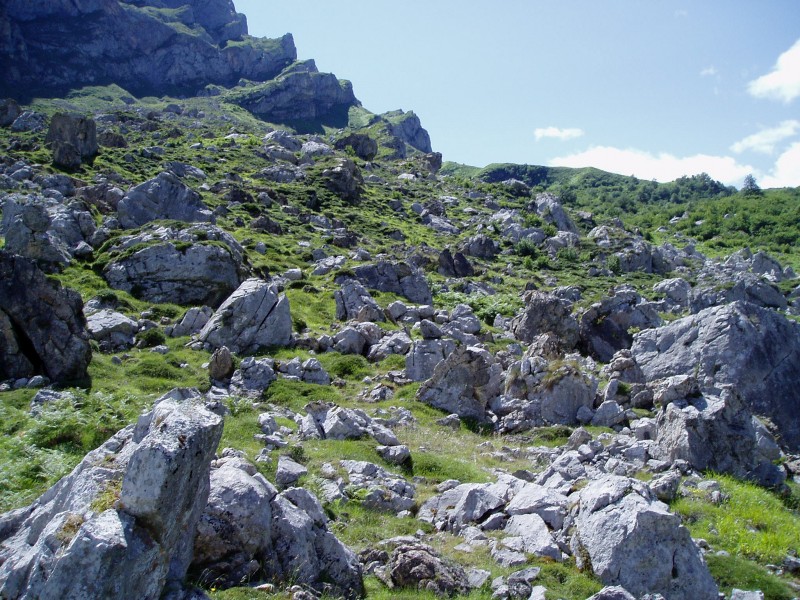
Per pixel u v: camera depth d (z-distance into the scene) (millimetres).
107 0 177250
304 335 27797
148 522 7422
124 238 32938
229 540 9305
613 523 11336
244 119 165500
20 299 20250
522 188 109500
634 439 19875
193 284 30312
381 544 11828
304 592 9008
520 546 12016
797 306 55906
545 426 21797
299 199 66188
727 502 15664
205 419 8203
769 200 123562
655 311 34281
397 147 143750
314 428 17750
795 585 12500
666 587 10781
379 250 53250
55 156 49938
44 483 13570
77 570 6883
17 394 18594
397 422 20453
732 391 18766
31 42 160875
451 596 10430
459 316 34469
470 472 16641
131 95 170000
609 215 137375
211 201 53938
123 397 19219
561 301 34406
